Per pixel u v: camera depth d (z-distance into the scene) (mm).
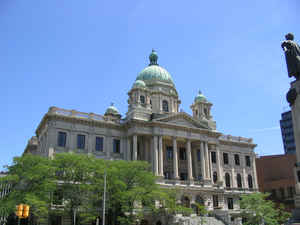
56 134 66375
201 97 90938
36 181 49375
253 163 95188
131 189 53875
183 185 72750
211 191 76250
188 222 58938
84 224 56500
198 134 80125
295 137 23531
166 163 78062
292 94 23859
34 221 54719
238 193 86562
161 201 61156
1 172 58375
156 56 102312
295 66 24078
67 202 55406
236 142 92875
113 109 96438
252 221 67562
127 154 72562
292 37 25719
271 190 99688
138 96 79500
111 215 58781
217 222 64875
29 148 92250
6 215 46562
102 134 71875
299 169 22656
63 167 51438
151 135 74125
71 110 69562
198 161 83250
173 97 91438
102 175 52188
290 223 21875
